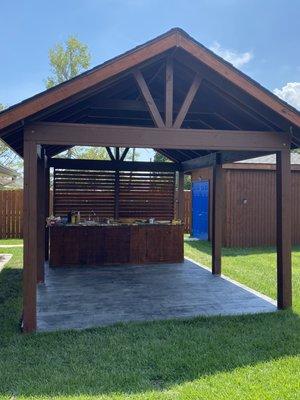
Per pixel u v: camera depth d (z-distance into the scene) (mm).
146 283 7406
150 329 4812
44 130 4848
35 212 4859
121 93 6246
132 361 3918
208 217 14039
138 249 9586
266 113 5484
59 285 7207
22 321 5000
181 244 9820
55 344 4340
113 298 6328
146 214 10422
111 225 9453
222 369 3768
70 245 9219
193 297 6402
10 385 3434
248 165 12570
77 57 21188
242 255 10812
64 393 3307
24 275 4797
